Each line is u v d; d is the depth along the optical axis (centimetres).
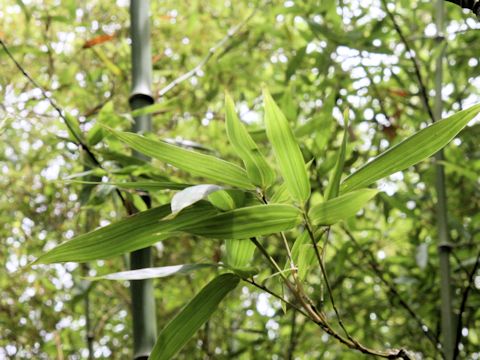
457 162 170
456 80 186
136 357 121
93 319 212
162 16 184
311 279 201
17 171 189
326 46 175
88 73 181
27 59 174
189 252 195
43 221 191
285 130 81
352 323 195
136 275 83
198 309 88
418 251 164
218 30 192
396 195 173
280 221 83
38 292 200
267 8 198
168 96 187
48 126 137
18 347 198
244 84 193
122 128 163
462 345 182
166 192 134
